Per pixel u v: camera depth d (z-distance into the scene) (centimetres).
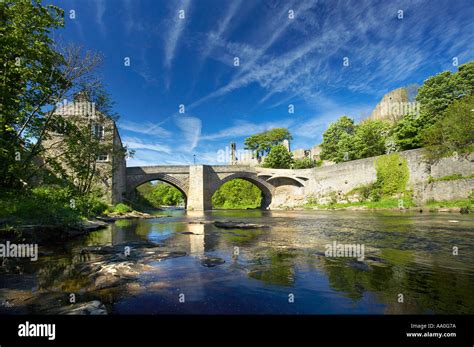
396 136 4800
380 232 1337
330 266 691
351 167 4912
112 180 3534
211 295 498
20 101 1210
